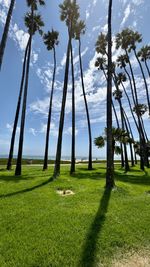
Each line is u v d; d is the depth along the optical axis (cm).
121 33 3747
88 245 560
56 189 1318
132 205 945
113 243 574
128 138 2739
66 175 2045
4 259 487
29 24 2745
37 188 1320
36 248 540
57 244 562
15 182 1527
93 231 648
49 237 604
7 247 542
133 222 730
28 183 1487
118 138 2667
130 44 3762
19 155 2044
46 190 1259
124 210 866
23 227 673
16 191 1219
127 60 3784
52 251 525
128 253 529
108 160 1370
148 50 3969
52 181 1596
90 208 888
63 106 1955
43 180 1620
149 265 480
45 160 2750
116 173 2492
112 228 672
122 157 3881
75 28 2772
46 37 3069
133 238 607
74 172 2359
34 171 2414
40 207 896
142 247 560
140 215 805
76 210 854
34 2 2439
